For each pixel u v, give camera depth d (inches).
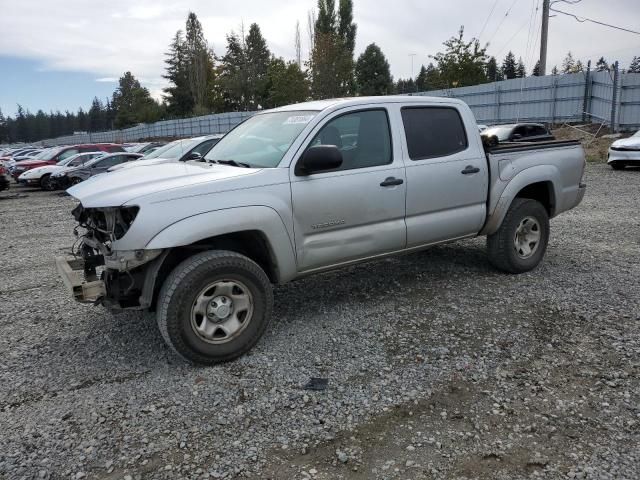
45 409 133.6
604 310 186.7
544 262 251.3
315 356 158.4
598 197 459.5
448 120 206.2
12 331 188.7
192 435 120.8
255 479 105.7
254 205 155.3
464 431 119.6
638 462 107.3
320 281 230.7
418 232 194.7
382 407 130.0
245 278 155.8
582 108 981.2
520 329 172.9
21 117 5669.3
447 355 156.1
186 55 2915.8
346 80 1496.1
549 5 1039.6
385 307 196.7
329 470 107.9
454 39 1318.9
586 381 139.4
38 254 327.6
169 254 155.3
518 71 3464.6
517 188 219.3
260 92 2401.6
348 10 1886.1
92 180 171.8
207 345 151.4
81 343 175.5
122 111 3614.7
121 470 109.5
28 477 107.8
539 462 108.3
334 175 172.6
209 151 203.0
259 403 133.3
